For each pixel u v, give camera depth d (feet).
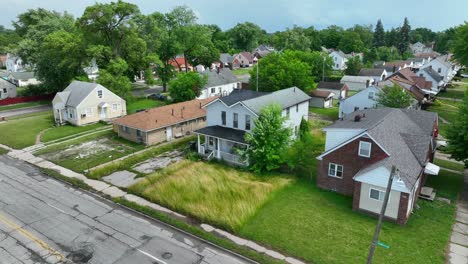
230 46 495.00
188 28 231.71
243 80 286.05
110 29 182.70
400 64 327.47
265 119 89.76
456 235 62.95
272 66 171.94
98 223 66.95
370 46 540.52
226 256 56.80
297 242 60.18
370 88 144.46
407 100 130.82
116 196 78.89
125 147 114.73
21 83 258.57
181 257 56.34
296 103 117.08
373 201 68.64
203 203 73.56
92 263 54.60
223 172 91.50
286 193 79.92
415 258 55.83
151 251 57.93
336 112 171.63
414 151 78.02
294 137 118.32
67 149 112.98
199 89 182.60
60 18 243.60
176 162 100.89
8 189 82.43
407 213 66.08
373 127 76.74
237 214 68.59
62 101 146.20
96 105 148.77
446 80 267.80
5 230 63.87
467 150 78.74
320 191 81.46
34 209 72.33
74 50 178.81
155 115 123.75
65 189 83.05
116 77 170.71
